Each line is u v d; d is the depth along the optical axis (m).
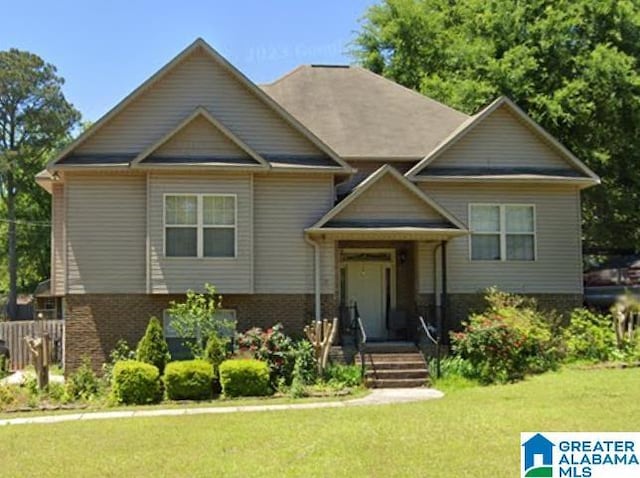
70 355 19.59
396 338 21.83
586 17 31.66
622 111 31.42
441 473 8.76
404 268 22.33
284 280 20.41
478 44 31.66
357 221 20.19
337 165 20.69
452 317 21.44
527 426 11.23
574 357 19.31
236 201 20.02
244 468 9.29
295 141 21.02
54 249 22.08
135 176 20.06
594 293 27.30
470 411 12.85
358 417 12.84
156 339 18.09
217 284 19.78
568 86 29.86
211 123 20.12
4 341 27.66
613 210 34.50
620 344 19.61
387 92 25.58
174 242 19.77
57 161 19.77
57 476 9.26
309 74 26.00
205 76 20.89
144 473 9.27
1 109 55.22
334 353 19.31
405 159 22.33
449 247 21.69
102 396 17.11
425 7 40.84
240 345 18.88
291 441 10.84
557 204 22.28
